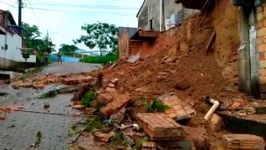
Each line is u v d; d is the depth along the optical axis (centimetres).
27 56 2858
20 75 2097
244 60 808
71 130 779
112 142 672
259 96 768
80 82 1566
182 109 740
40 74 2139
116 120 784
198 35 1159
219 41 984
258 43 766
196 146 610
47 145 669
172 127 593
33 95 1317
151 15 2325
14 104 1138
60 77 1758
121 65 1545
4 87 1553
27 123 862
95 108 983
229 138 577
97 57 3959
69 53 4859
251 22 791
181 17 1694
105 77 1236
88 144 671
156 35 1736
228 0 942
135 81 1077
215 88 863
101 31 4700
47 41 4188
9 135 743
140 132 675
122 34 2298
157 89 934
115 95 950
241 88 821
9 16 2942
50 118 924
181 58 1110
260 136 609
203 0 1145
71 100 1200
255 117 663
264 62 746
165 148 593
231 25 923
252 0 780
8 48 2516
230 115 689
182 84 902
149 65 1225
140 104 821
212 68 966
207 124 694
